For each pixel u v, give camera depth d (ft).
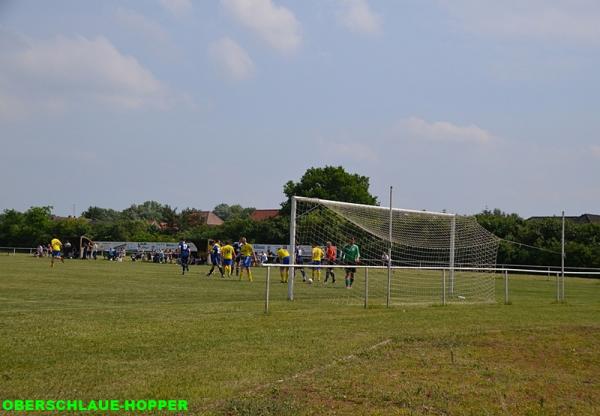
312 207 78.84
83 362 28.04
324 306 56.18
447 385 26.76
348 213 77.56
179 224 347.97
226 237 236.63
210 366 28.09
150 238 284.61
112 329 37.09
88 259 208.23
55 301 55.06
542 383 28.14
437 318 48.70
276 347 33.06
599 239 159.43
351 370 28.45
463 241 93.56
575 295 89.76
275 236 224.12
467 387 26.63
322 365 29.22
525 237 160.66
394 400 24.07
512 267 160.25
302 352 31.89
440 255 100.07
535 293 92.89
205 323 41.01
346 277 82.38
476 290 84.58
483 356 33.47
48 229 288.30
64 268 123.95
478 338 38.40
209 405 22.34
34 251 258.37
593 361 33.73
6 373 25.62
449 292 81.00
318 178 255.91
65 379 24.97
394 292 81.00
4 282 78.43
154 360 28.96
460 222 91.56
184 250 116.16
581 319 50.72
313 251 98.12
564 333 41.52
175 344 32.94
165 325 39.45
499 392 26.16
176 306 51.83
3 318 40.88
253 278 108.06
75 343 32.32
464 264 96.12
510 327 43.65
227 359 29.66
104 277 95.25
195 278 101.50
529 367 31.55
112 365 27.66
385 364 30.12
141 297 61.36
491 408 23.95
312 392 24.70
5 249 272.92
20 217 282.36
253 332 37.81
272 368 28.14
